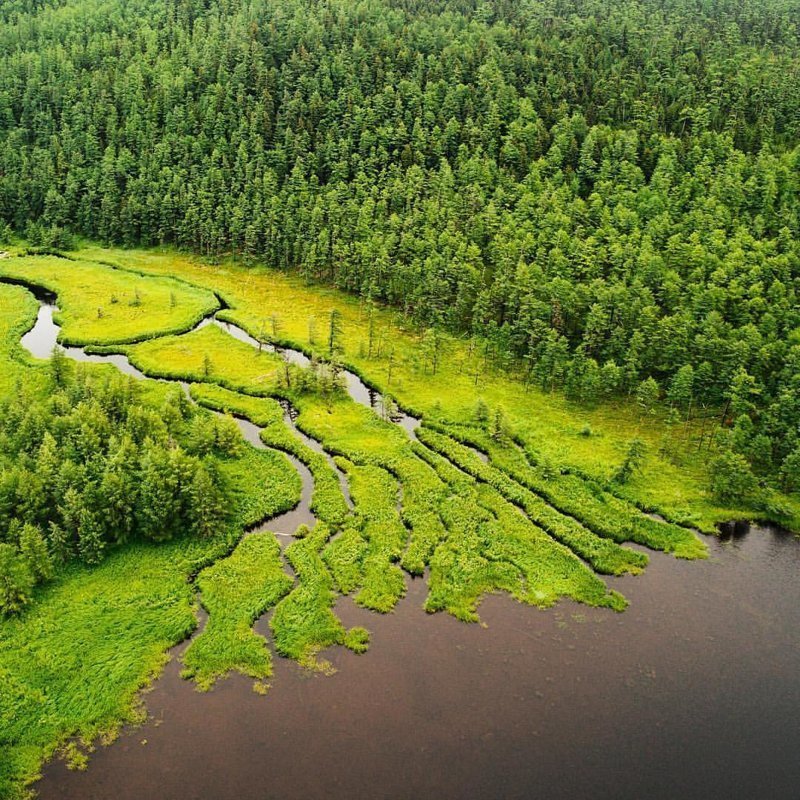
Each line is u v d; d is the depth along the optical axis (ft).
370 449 393.29
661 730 242.17
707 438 403.34
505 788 221.25
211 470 347.77
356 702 247.91
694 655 271.28
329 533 327.26
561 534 331.57
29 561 286.25
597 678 260.42
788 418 381.19
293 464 382.22
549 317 487.20
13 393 429.38
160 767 224.94
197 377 467.93
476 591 297.94
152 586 292.61
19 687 248.11
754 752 236.02
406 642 272.72
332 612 284.82
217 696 248.93
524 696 252.21
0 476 315.78
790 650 275.39
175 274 643.04
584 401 443.73
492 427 410.31
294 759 228.02
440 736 236.84
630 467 365.40
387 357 498.69
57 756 228.02
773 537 335.26
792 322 433.07
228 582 296.92
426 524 334.44
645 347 448.24
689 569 314.35
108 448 346.13
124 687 250.37
